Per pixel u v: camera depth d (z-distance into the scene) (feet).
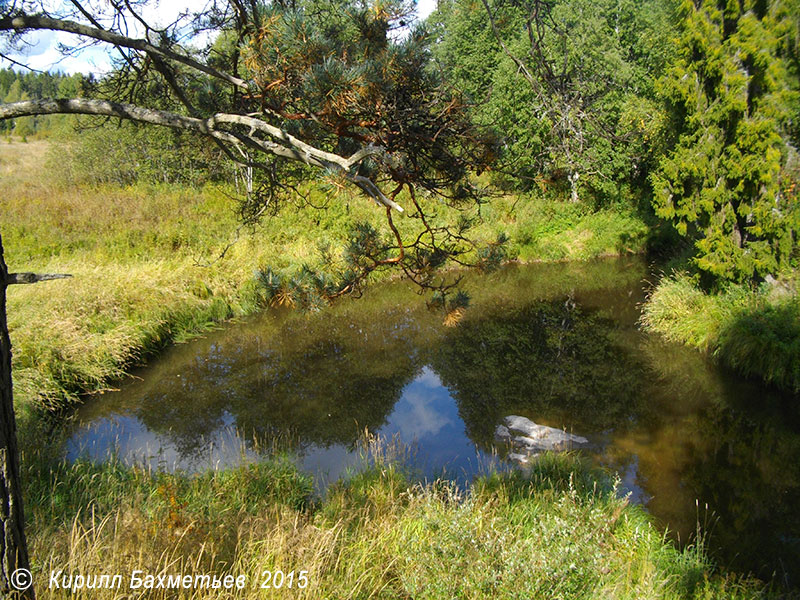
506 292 55.16
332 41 8.83
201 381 32.22
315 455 23.53
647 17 48.60
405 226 54.29
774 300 34.27
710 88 35.65
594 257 68.49
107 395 29.35
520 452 24.26
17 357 27.17
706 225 37.42
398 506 17.53
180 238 47.98
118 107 8.50
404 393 31.60
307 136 9.41
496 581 12.28
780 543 17.83
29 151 101.60
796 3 31.76
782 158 33.50
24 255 41.19
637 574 14.43
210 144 13.07
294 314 44.21
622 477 22.27
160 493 16.61
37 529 13.50
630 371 34.73
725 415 28.22
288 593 11.25
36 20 8.45
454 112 9.38
